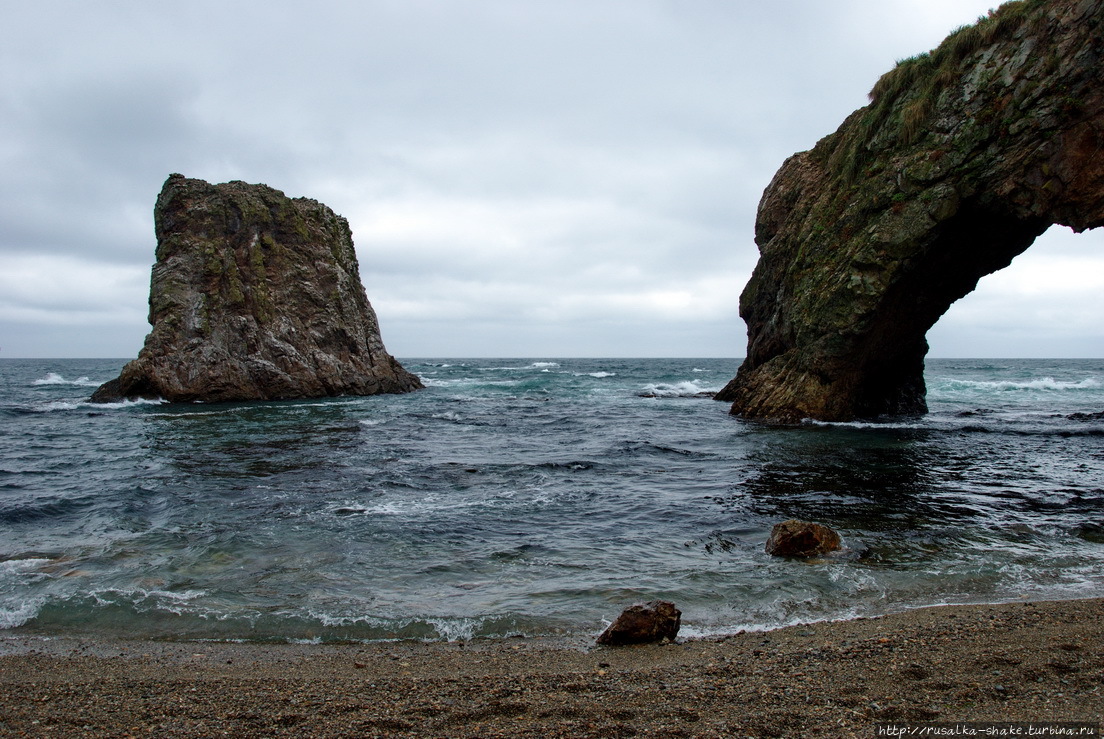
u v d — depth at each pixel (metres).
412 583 9.66
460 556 10.91
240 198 46.16
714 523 12.91
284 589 9.40
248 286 44.62
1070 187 18.81
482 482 16.80
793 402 28.55
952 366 111.25
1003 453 20.70
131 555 10.90
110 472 18.28
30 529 12.61
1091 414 31.70
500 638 7.76
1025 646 6.73
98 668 6.91
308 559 10.71
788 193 35.66
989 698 5.52
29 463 19.89
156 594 9.18
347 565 10.44
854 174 27.02
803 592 9.20
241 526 12.62
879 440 23.42
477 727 5.24
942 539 11.65
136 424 29.84
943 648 6.77
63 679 6.59
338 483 16.59
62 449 22.64
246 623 8.23
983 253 24.59
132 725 5.39
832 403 28.25
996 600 8.71
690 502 14.61
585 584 9.59
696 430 26.88
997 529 12.24
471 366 126.06
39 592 9.25
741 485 16.31
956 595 8.98
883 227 23.78
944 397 45.78
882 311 25.19
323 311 48.44
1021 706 5.33
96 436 25.88
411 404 40.91
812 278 27.83
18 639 7.81
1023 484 16.20
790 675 6.21
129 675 6.69
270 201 47.91
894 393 32.06
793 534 10.98
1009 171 20.23
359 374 49.50
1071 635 7.04
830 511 13.70
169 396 40.16
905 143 23.95
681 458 20.22
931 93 23.22
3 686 6.37
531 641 7.64
